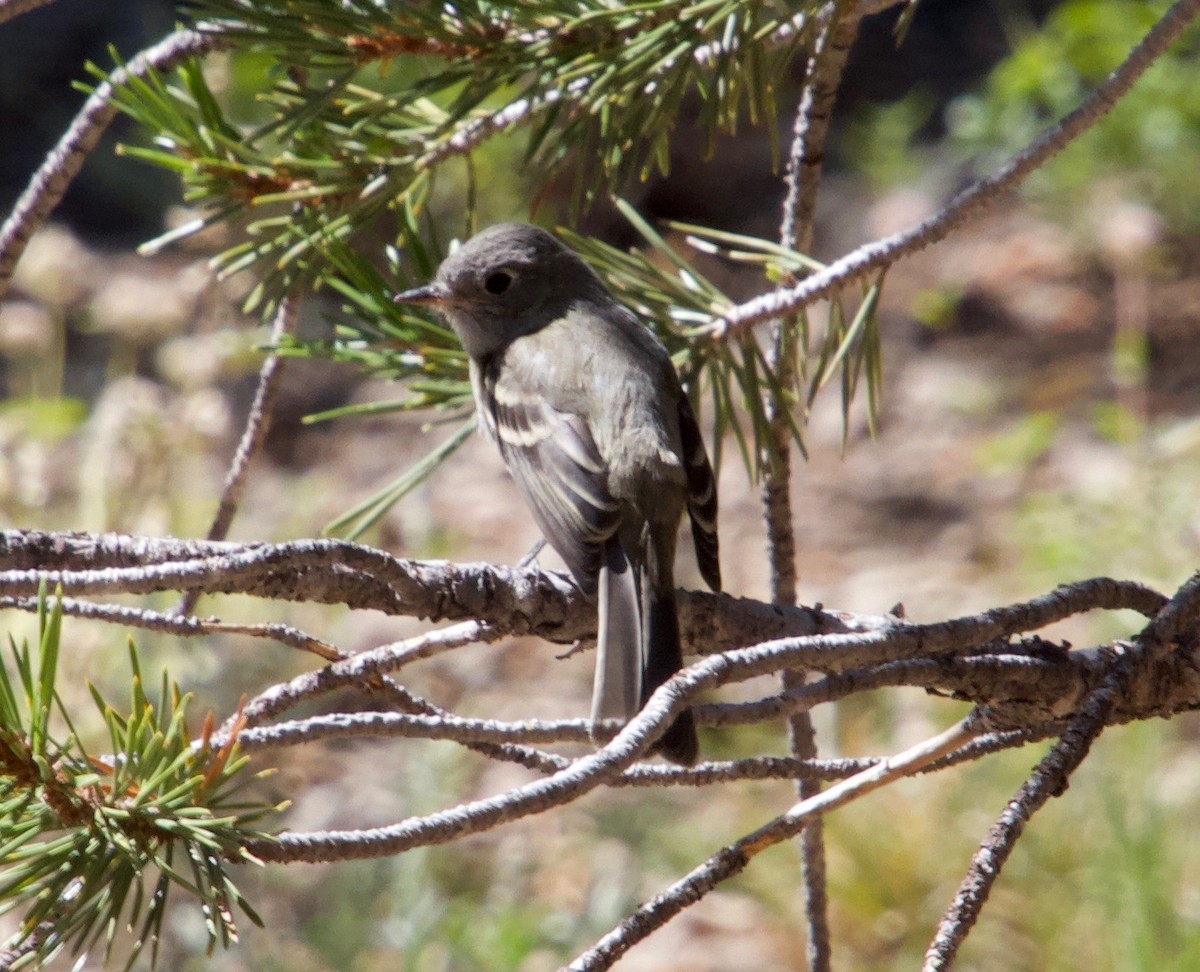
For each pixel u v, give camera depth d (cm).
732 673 395
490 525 1658
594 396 691
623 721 548
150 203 2173
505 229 775
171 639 1164
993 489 1678
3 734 344
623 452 670
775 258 604
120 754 349
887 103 2364
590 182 572
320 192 580
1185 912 1049
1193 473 1555
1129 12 1923
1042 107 2109
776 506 627
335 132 587
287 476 1747
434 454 641
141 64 595
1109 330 1928
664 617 588
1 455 1141
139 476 1109
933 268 2088
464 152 582
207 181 582
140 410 1109
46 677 341
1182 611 462
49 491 1176
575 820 1265
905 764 462
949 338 1966
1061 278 2031
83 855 336
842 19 523
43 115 2345
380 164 588
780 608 590
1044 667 490
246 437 639
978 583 1523
